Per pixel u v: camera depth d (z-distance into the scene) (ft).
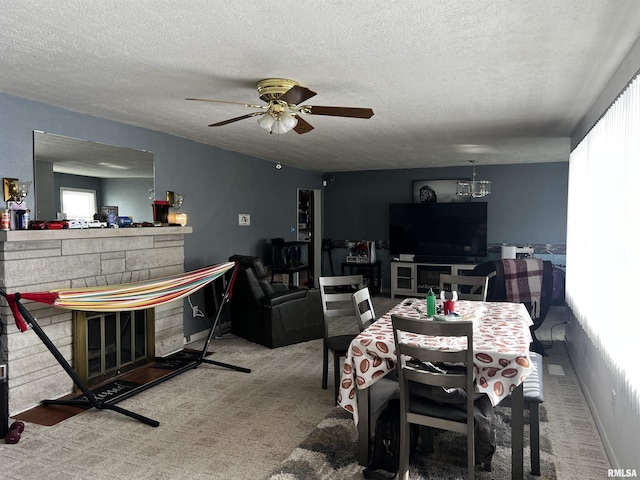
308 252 30.35
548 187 25.62
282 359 15.80
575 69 9.43
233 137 17.47
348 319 22.00
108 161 14.29
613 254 8.80
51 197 12.57
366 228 29.96
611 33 7.52
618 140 8.52
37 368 11.82
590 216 11.42
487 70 9.54
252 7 6.64
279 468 8.89
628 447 7.76
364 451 8.97
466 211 26.78
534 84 10.55
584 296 12.06
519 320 10.64
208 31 7.51
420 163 25.91
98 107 12.75
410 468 8.90
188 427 10.69
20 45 8.14
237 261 17.79
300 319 17.71
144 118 14.15
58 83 10.48
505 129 15.89
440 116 13.88
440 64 9.15
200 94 11.43
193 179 18.22
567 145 19.36
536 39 7.84
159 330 15.85
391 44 8.08
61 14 6.89
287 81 10.07
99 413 11.44
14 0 6.42
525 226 26.23
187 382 13.62
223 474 8.70
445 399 8.13
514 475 8.20
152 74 9.81
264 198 23.80
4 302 11.07
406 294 27.66
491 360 7.97
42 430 10.54
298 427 10.66
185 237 17.92
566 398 12.42
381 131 16.29
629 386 7.66
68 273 12.51
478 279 13.97
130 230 14.15
